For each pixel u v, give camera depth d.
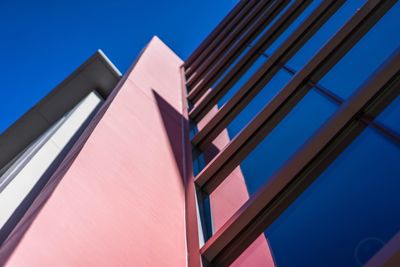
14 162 11.71
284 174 5.04
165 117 10.16
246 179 7.81
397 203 3.85
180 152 8.86
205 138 9.52
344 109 5.00
